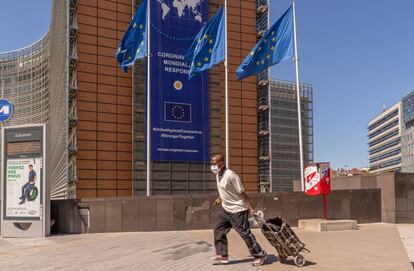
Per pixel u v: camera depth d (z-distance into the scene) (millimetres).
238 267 7254
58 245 10680
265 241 10367
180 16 54969
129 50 21219
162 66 53594
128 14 57812
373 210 15188
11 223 12625
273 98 67438
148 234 12703
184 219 13734
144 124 55312
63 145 55688
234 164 60250
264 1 64500
